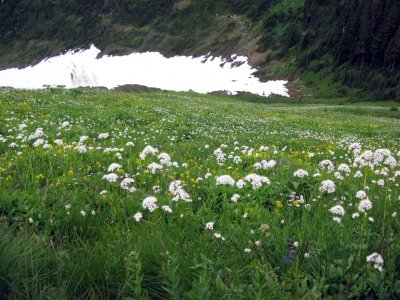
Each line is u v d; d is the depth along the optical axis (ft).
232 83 463.42
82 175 24.64
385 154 19.58
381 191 21.56
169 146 42.65
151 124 63.21
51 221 17.10
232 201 21.31
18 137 36.86
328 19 502.38
